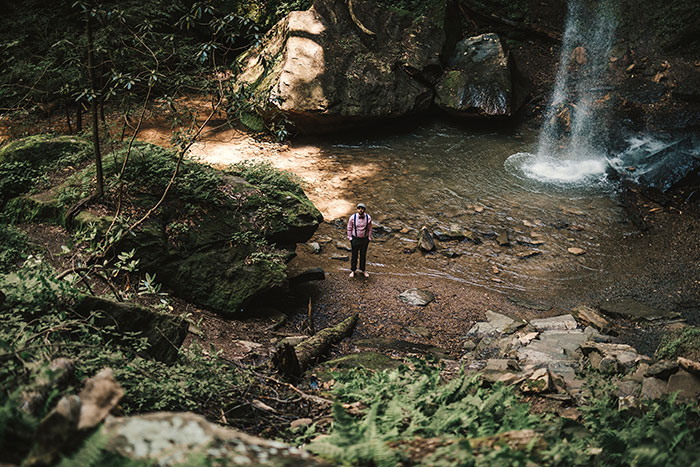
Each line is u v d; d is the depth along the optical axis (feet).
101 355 16.02
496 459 8.85
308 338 31.22
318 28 64.54
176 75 31.50
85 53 43.34
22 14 59.06
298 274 38.50
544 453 9.50
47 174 36.04
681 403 17.22
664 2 68.85
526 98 67.87
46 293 17.83
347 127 63.57
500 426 13.39
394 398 14.14
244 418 17.97
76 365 14.48
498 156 60.23
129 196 32.55
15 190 35.65
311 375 25.82
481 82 65.00
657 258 44.45
